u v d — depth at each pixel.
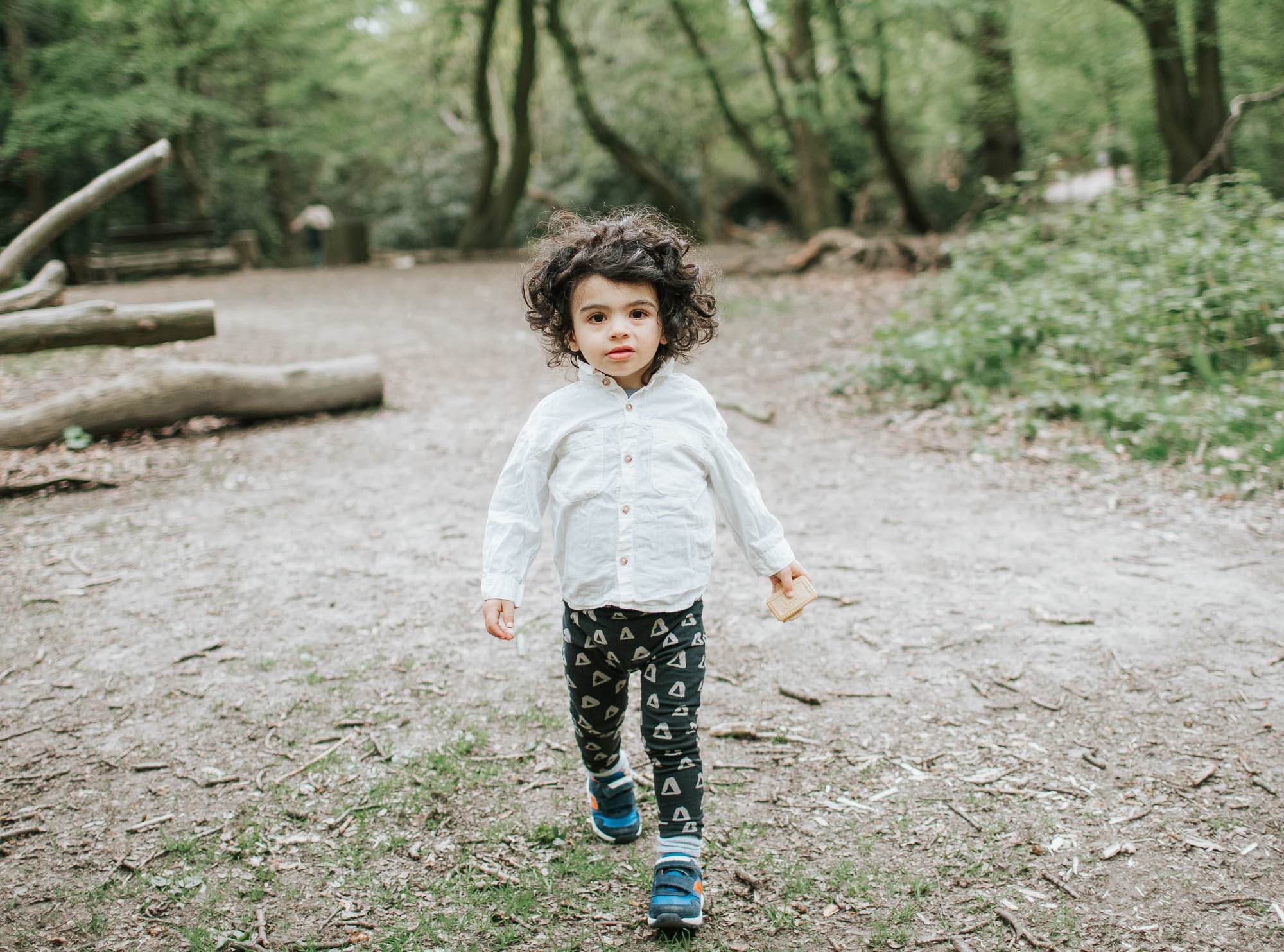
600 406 2.15
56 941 2.12
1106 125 17.67
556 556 2.19
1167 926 2.08
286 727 2.96
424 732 2.93
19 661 3.37
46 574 4.09
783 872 2.30
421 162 26.20
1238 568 3.95
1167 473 5.10
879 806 2.54
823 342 8.73
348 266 18.34
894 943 2.07
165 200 21.19
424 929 2.13
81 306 5.68
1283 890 2.18
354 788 2.66
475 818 2.53
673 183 25.80
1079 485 5.03
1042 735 2.83
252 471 5.45
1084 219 8.64
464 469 5.46
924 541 4.36
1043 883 2.23
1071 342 6.41
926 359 6.83
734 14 17.83
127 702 3.11
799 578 2.25
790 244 18.59
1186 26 12.12
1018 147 15.25
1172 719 2.88
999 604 3.69
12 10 16.16
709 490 2.30
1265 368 6.06
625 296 2.04
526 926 2.15
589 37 22.53
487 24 17.86
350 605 3.79
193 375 5.99
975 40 15.02
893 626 3.54
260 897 2.25
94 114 16.34
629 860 2.37
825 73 16.33
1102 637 3.40
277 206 22.98
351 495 5.06
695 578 2.15
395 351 8.82
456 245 27.03
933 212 21.62
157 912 2.21
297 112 21.02
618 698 2.26
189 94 17.62
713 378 7.60
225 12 16.92
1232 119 10.35
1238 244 7.24
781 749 2.80
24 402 6.55
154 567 4.17
